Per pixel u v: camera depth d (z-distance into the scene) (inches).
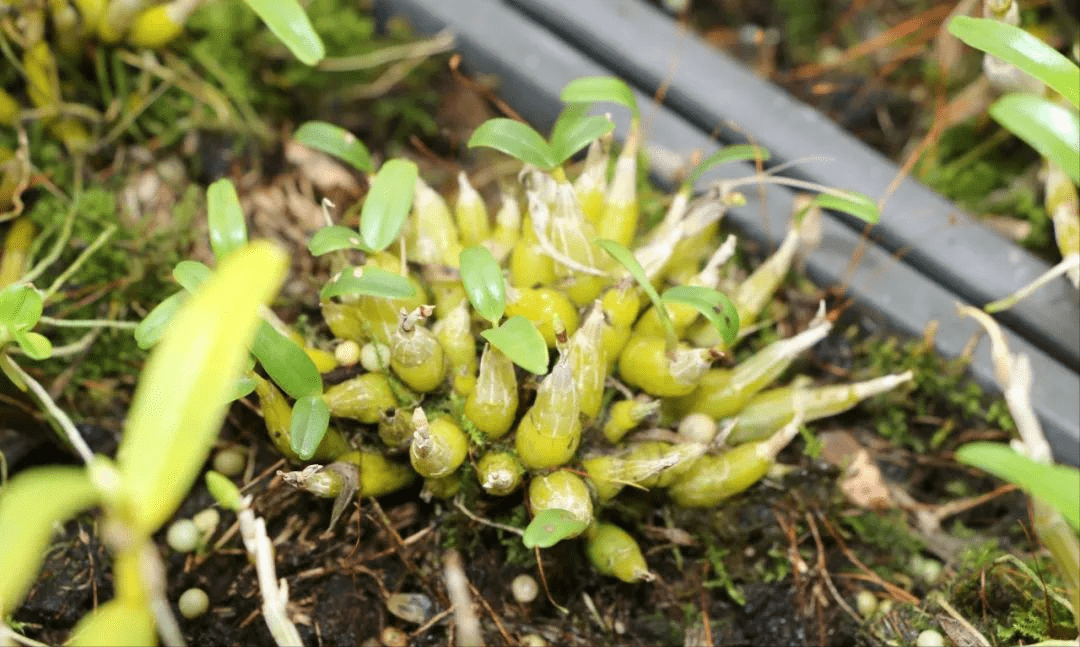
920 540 10.4
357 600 9.9
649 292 9.2
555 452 9.3
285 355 9.1
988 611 9.9
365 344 9.9
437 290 10.0
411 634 9.9
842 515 10.5
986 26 9.0
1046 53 8.8
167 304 9.2
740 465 9.7
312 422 9.1
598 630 10.0
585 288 9.9
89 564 9.9
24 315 9.2
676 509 10.1
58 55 11.2
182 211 11.1
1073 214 10.3
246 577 10.0
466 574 10.0
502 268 10.1
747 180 10.4
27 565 7.3
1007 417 10.6
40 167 11.2
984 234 11.0
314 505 10.1
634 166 10.0
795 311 11.1
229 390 9.0
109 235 10.6
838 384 11.0
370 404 9.5
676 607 10.2
